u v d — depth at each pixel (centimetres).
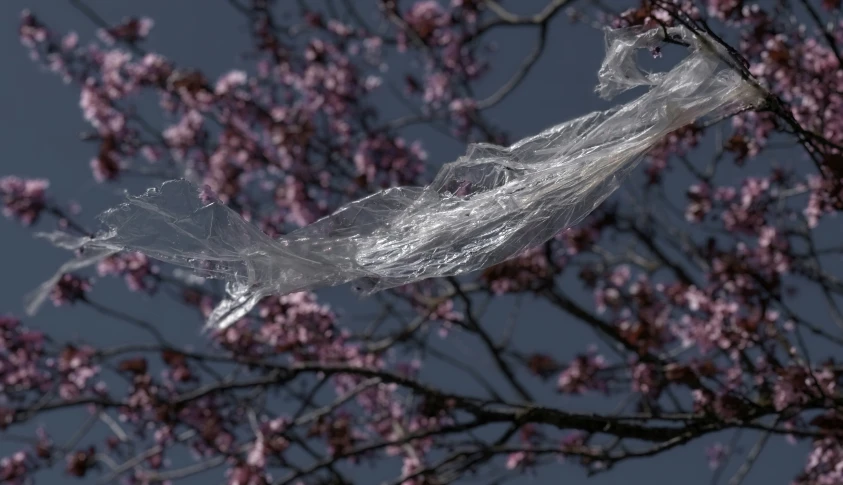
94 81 995
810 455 707
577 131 428
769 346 646
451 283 748
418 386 684
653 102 421
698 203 805
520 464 827
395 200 410
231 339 841
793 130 463
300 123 1009
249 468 766
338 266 389
